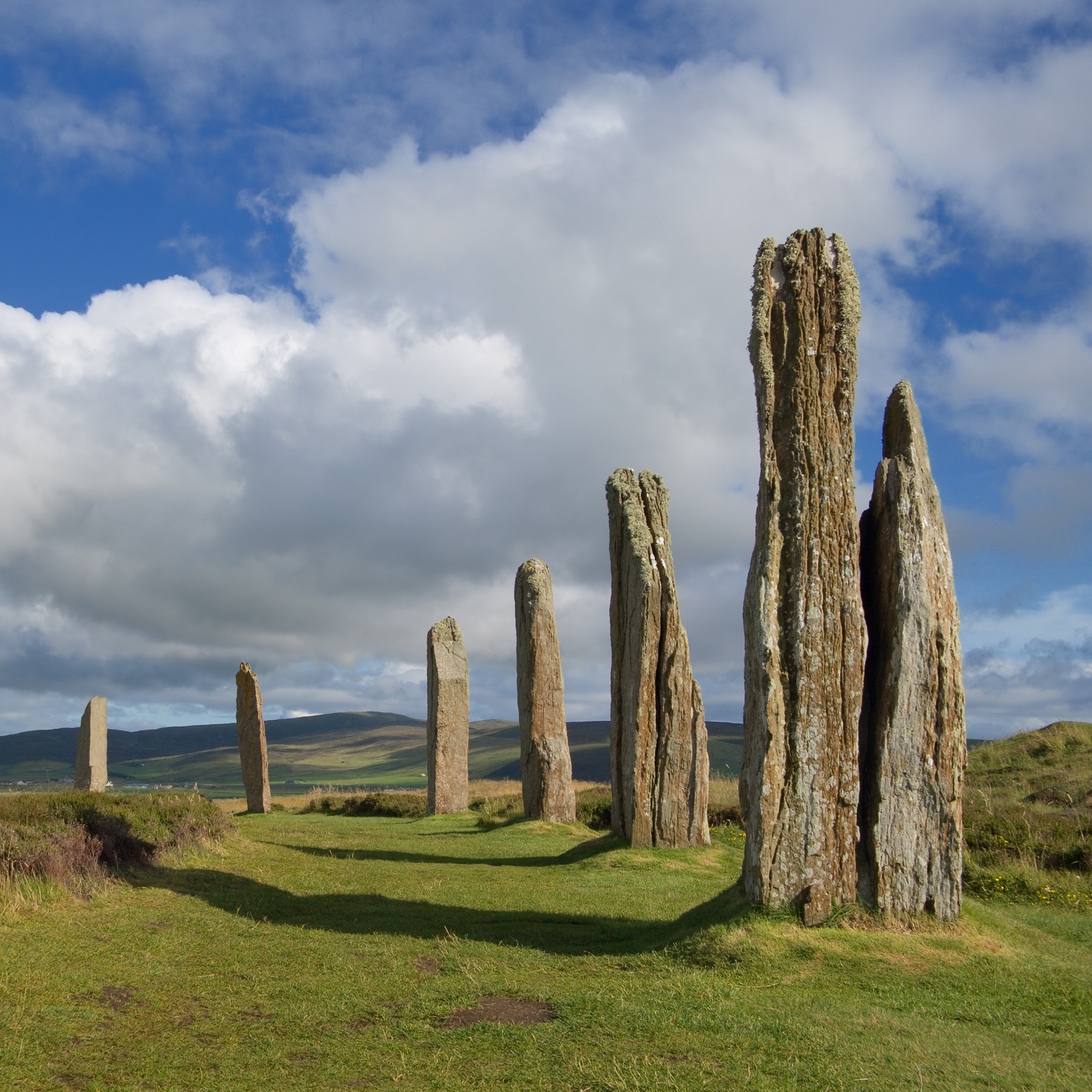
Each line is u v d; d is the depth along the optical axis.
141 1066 6.71
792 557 10.59
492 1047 7.12
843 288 11.22
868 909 10.12
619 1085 6.26
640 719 18.39
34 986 8.05
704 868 16.67
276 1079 6.55
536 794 24.06
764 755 10.27
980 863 16.34
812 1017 7.70
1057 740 29.94
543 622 24.86
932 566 10.57
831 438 10.85
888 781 10.26
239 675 33.69
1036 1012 8.17
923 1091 6.19
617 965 9.59
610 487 19.98
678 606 18.77
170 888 12.69
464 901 13.17
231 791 118.62
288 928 11.05
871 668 10.80
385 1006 8.20
